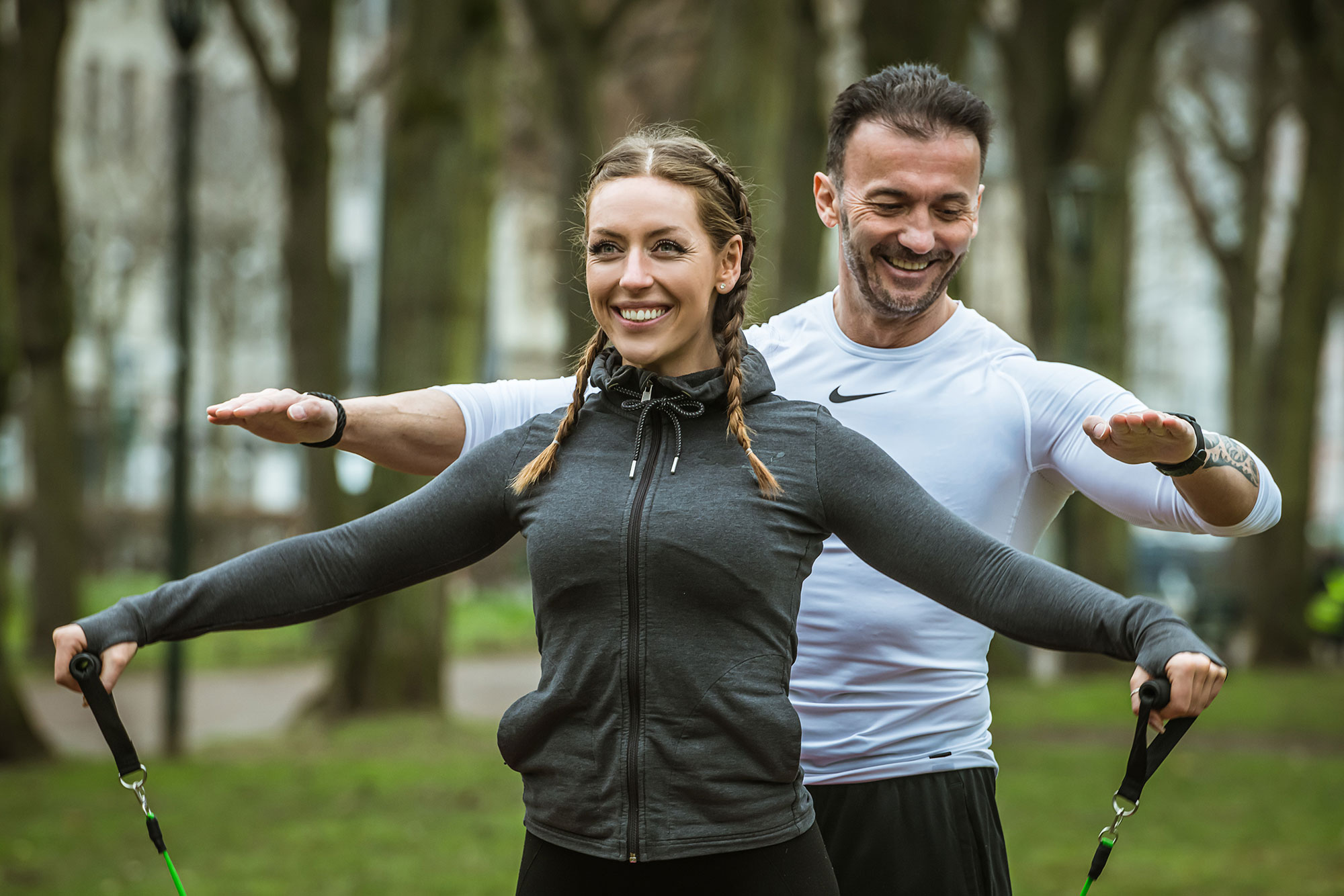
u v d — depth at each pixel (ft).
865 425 13.35
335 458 67.00
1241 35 101.09
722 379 10.75
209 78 118.52
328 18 65.10
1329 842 34.32
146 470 145.07
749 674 10.22
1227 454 10.96
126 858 32.30
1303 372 81.87
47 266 65.51
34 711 59.00
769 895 10.29
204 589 10.76
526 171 96.02
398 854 32.89
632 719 10.24
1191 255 135.03
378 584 11.01
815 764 13.29
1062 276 69.00
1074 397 12.85
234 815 37.22
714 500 10.36
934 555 10.26
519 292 159.74
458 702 65.51
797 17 62.34
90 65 129.70
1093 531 74.38
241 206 122.62
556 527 10.45
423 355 55.16
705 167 10.90
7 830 35.06
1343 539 139.64
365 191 133.28
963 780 13.28
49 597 72.74
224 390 132.67
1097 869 10.01
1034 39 71.87
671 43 71.36
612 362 11.03
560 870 10.55
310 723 55.06
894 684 13.16
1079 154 70.49
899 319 13.14
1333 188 80.48
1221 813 37.86
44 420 71.36
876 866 13.10
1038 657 94.27
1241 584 114.73
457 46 55.26
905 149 12.68
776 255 64.59
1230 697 64.59
